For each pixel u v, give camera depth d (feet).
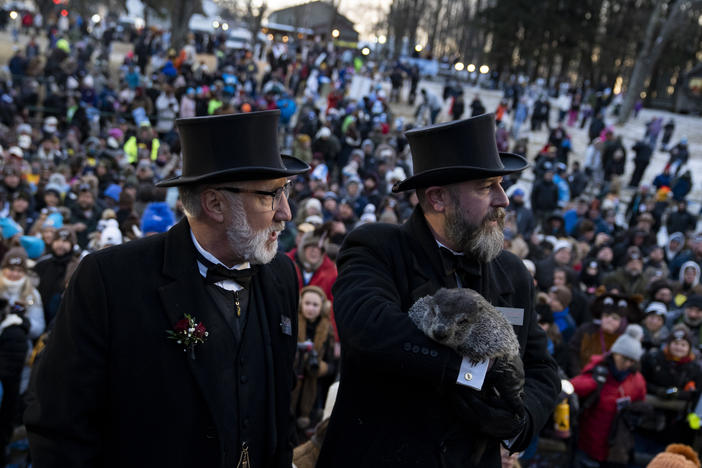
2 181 30.22
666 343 18.31
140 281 6.04
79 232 25.61
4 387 14.33
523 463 16.11
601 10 162.30
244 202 6.10
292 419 7.18
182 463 5.92
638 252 28.96
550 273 25.91
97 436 5.88
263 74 99.96
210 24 146.20
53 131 52.37
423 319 5.54
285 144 63.62
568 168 79.92
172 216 24.99
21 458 15.49
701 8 126.52
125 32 120.47
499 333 5.45
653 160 89.81
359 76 128.57
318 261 19.74
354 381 6.57
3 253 20.47
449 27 221.66
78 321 5.79
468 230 6.24
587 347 19.48
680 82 149.59
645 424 18.01
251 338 6.55
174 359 5.97
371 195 37.86
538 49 152.66
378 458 6.22
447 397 5.85
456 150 6.17
